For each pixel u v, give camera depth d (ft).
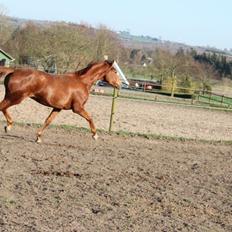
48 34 186.19
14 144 43.88
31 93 43.21
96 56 200.13
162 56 238.07
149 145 53.52
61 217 26.11
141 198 31.76
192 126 78.64
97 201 29.94
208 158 50.16
